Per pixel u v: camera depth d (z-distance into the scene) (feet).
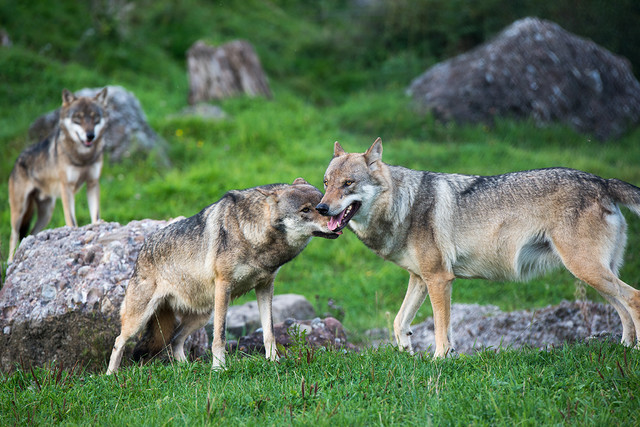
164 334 71.41
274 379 57.16
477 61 228.84
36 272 76.54
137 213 140.77
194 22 283.79
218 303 65.16
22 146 162.71
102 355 72.28
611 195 66.44
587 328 83.51
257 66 228.63
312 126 207.00
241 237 64.39
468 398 48.73
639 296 63.36
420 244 69.31
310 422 46.19
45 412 53.93
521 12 282.36
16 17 235.20
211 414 49.70
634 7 273.95
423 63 279.90
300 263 134.72
